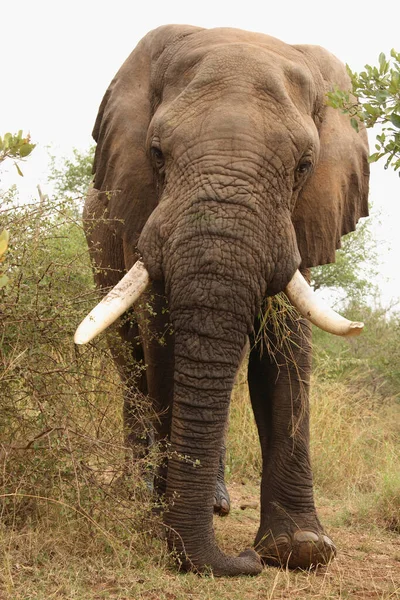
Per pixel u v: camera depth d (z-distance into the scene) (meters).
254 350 8.05
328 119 8.07
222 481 9.98
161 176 7.39
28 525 6.75
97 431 7.19
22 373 6.81
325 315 6.96
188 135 6.97
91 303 7.39
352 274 19.16
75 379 7.30
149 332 7.75
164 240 6.87
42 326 6.97
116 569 6.45
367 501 10.41
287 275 6.93
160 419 7.97
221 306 6.57
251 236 6.67
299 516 7.66
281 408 7.78
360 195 8.31
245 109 6.96
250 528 9.16
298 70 7.48
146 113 8.12
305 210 7.78
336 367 15.41
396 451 12.72
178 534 6.68
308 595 6.63
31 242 7.03
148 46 8.36
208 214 6.67
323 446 12.24
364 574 7.53
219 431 6.73
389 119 6.07
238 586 6.55
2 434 7.07
